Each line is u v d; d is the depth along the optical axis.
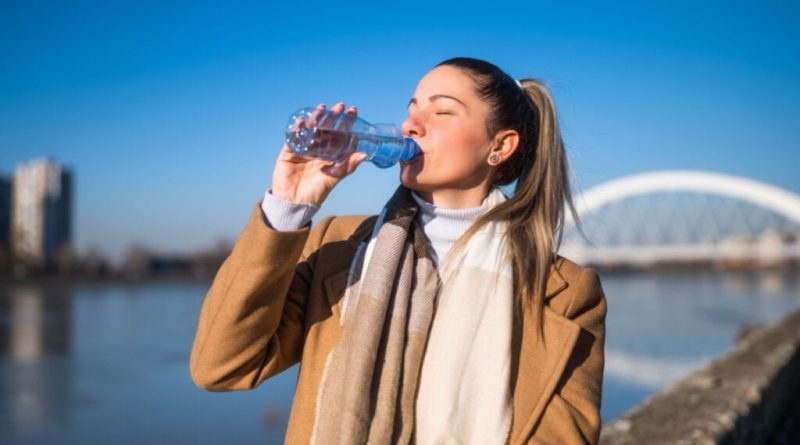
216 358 1.60
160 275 145.38
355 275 1.73
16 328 47.88
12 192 153.88
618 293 88.31
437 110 1.74
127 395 23.12
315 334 1.71
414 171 1.74
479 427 1.60
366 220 1.88
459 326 1.64
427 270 1.69
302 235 1.56
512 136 1.79
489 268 1.69
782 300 64.44
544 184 1.86
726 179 80.31
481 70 1.79
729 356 6.79
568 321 1.70
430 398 1.60
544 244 1.80
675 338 31.30
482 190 1.82
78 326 50.56
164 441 16.77
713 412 4.32
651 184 78.25
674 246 110.81
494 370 1.62
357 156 1.59
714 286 107.19
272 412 20.16
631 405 15.48
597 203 80.06
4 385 25.14
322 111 1.54
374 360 1.57
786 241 120.44
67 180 157.62
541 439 1.62
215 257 150.62
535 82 1.95
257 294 1.56
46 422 18.97
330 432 1.56
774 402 6.00
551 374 1.66
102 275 138.62
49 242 151.50
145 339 42.16
